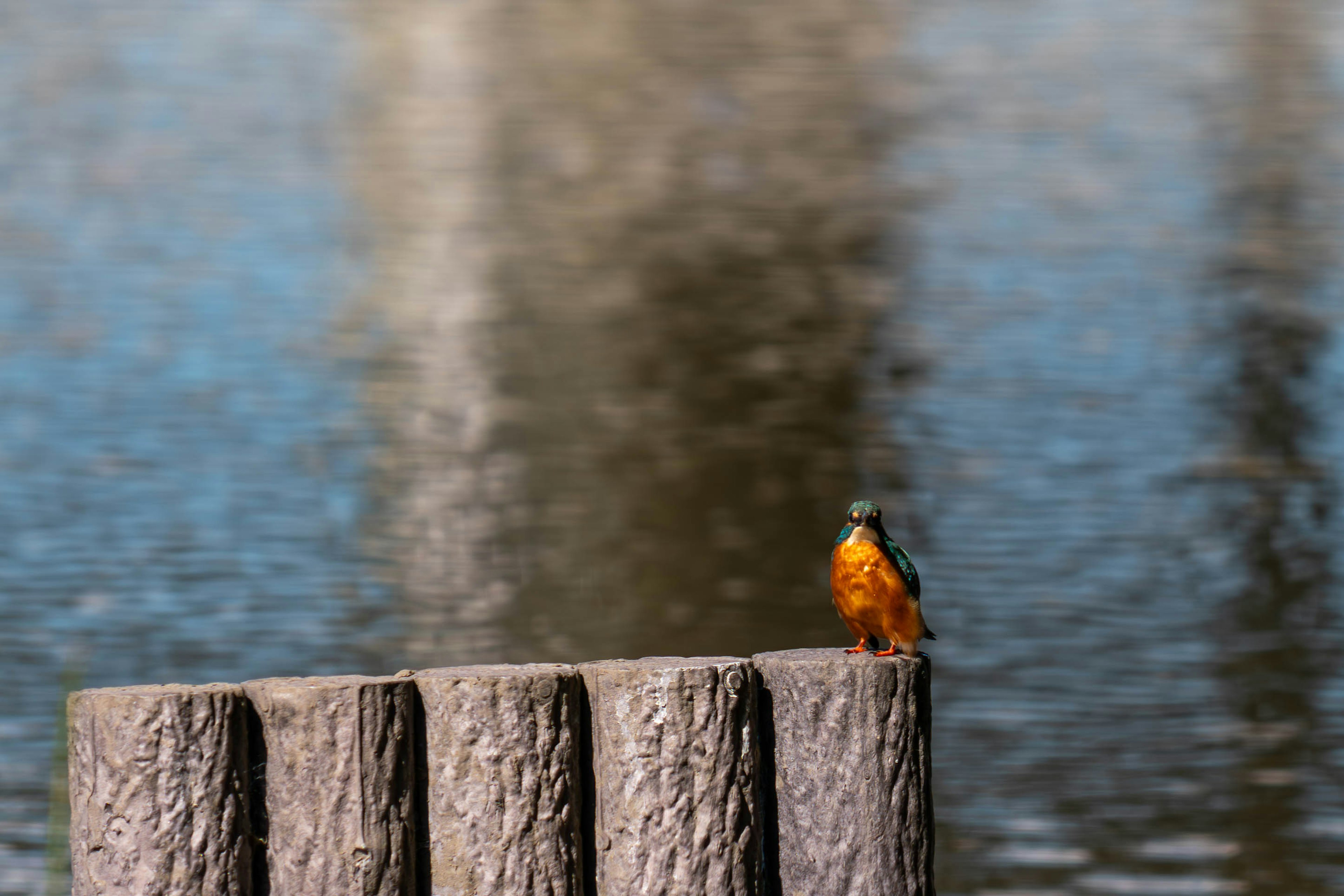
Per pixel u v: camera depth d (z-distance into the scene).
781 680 5.23
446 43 50.62
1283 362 22.78
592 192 35.41
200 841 4.86
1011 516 16.41
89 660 12.59
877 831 5.16
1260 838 9.62
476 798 5.00
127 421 20.20
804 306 26.25
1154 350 23.45
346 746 4.91
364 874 4.91
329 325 25.42
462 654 12.82
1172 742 11.05
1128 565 14.96
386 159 38.94
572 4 54.31
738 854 5.08
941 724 11.43
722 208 33.88
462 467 18.23
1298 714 11.52
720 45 50.19
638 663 5.18
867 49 50.31
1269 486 17.39
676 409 20.59
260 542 15.63
